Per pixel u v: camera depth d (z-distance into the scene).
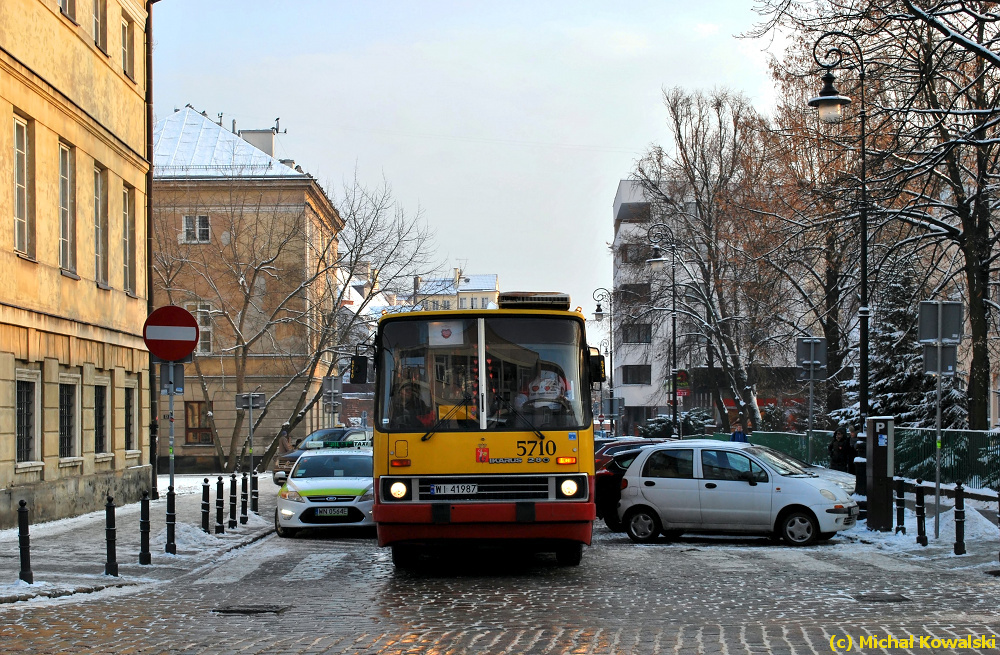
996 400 47.34
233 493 20.64
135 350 28.30
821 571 14.27
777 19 22.52
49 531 19.47
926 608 10.71
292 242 54.62
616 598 11.61
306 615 10.41
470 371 13.45
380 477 13.25
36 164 21.91
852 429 38.53
